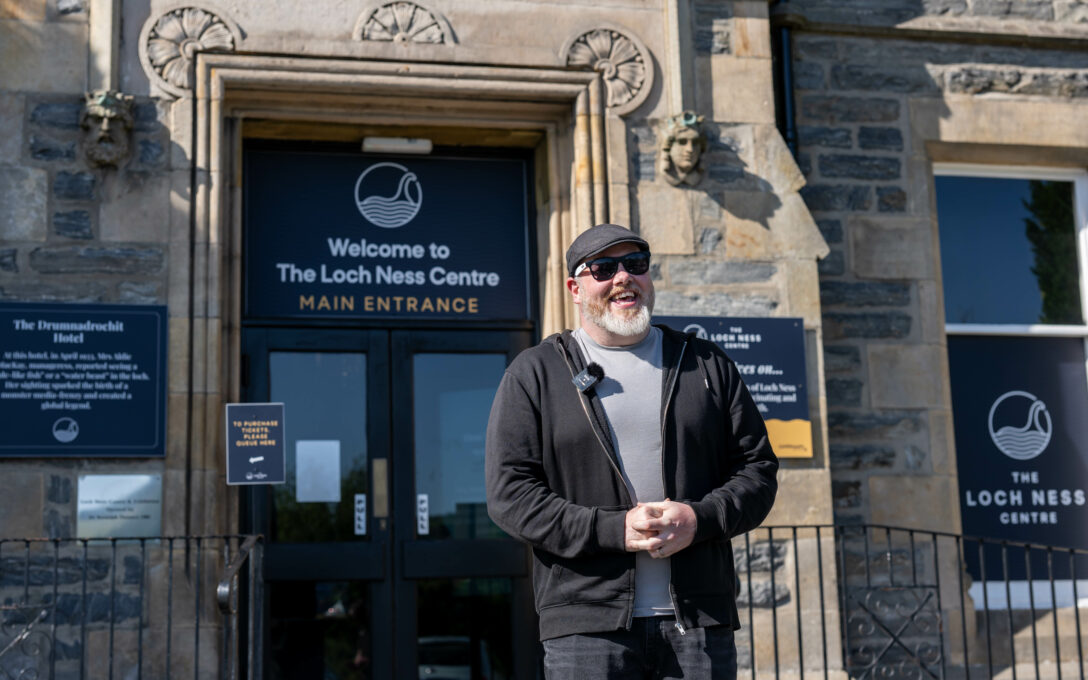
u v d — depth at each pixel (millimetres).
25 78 5129
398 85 5430
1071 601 6340
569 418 2816
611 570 2719
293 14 5383
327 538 5531
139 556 4887
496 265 5957
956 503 6164
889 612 5941
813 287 5711
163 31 5254
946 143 6547
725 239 5672
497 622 5625
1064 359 6605
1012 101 6645
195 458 4988
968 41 6641
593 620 2715
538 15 5641
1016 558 6340
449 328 5844
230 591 3926
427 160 5957
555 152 5793
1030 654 6070
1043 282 6664
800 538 5520
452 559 5609
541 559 2828
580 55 5645
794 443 5555
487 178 6023
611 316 2875
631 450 2807
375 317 5766
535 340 5926
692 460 2822
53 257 5023
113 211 5094
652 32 5770
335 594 5492
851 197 6367
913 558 5176
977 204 6711
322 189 5809
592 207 5562
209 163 5215
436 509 5676
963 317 6562
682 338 2992
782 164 5797
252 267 5664
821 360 5672
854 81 6496
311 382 5660
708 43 5848
